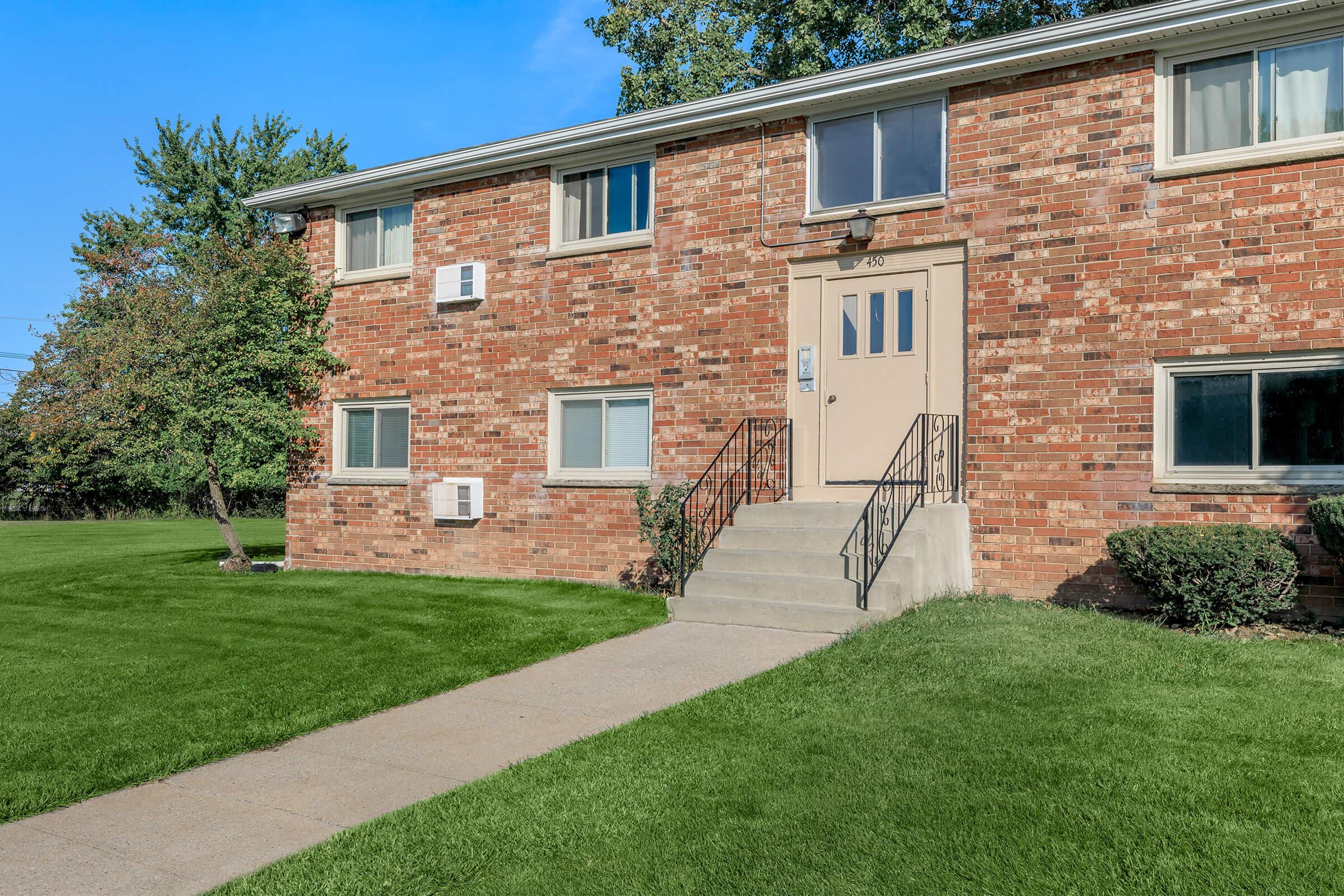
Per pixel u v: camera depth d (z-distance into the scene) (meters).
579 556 12.12
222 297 13.45
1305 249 8.44
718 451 11.20
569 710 6.52
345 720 6.43
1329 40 8.57
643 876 4.00
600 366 12.03
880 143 10.57
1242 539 7.94
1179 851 4.07
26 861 4.28
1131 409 9.10
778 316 10.92
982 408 9.77
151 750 5.72
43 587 12.34
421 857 4.22
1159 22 8.84
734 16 22.22
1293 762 4.97
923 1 19.31
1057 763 5.02
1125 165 9.20
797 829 4.38
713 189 11.38
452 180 13.22
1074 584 9.29
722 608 9.00
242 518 36.06
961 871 3.96
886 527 9.22
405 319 13.56
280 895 3.89
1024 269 9.63
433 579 12.45
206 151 30.61
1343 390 8.30
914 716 5.86
